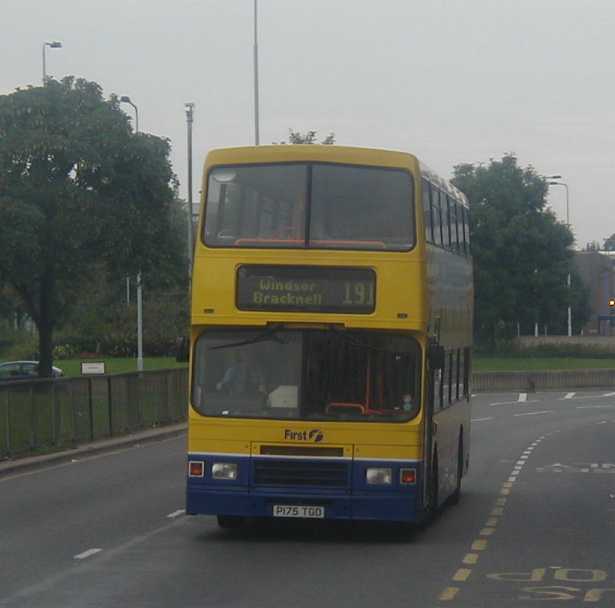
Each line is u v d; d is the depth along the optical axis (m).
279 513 19.75
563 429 56.88
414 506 19.66
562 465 39.00
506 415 67.19
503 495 29.81
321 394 19.91
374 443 19.73
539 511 26.14
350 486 19.72
